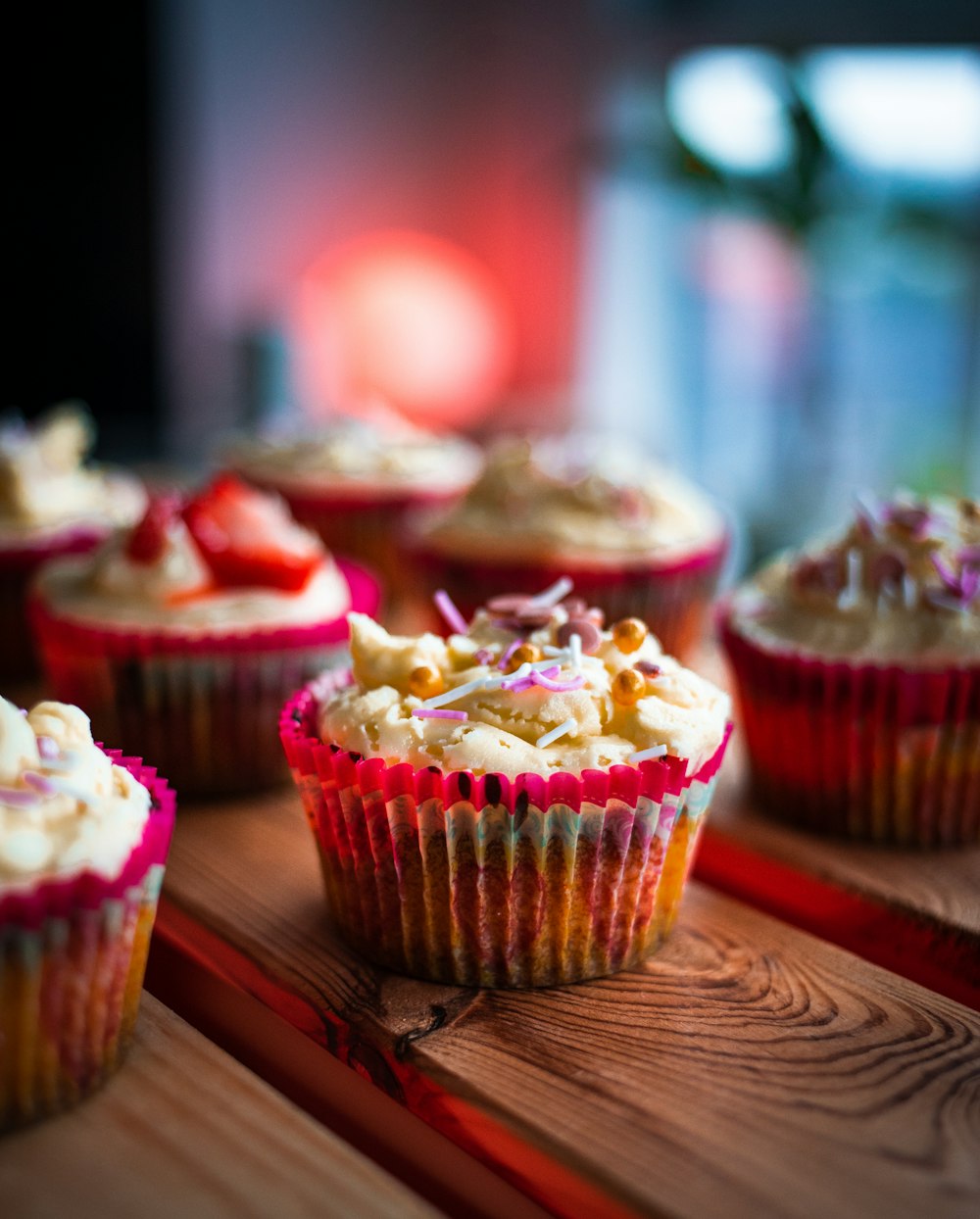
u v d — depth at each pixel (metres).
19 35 0.72
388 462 0.56
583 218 0.88
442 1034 0.34
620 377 0.90
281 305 0.84
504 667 0.35
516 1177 0.32
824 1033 0.34
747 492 0.68
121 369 0.79
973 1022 0.34
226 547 0.42
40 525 0.47
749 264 0.83
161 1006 0.34
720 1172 0.31
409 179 0.87
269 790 0.42
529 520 0.48
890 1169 0.31
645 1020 0.34
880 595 0.40
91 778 0.32
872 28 0.72
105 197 0.76
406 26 0.84
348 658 0.42
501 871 0.34
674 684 0.35
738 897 0.40
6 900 0.30
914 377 0.78
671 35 0.81
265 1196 0.30
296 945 0.36
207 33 0.77
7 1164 0.31
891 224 0.63
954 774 0.39
